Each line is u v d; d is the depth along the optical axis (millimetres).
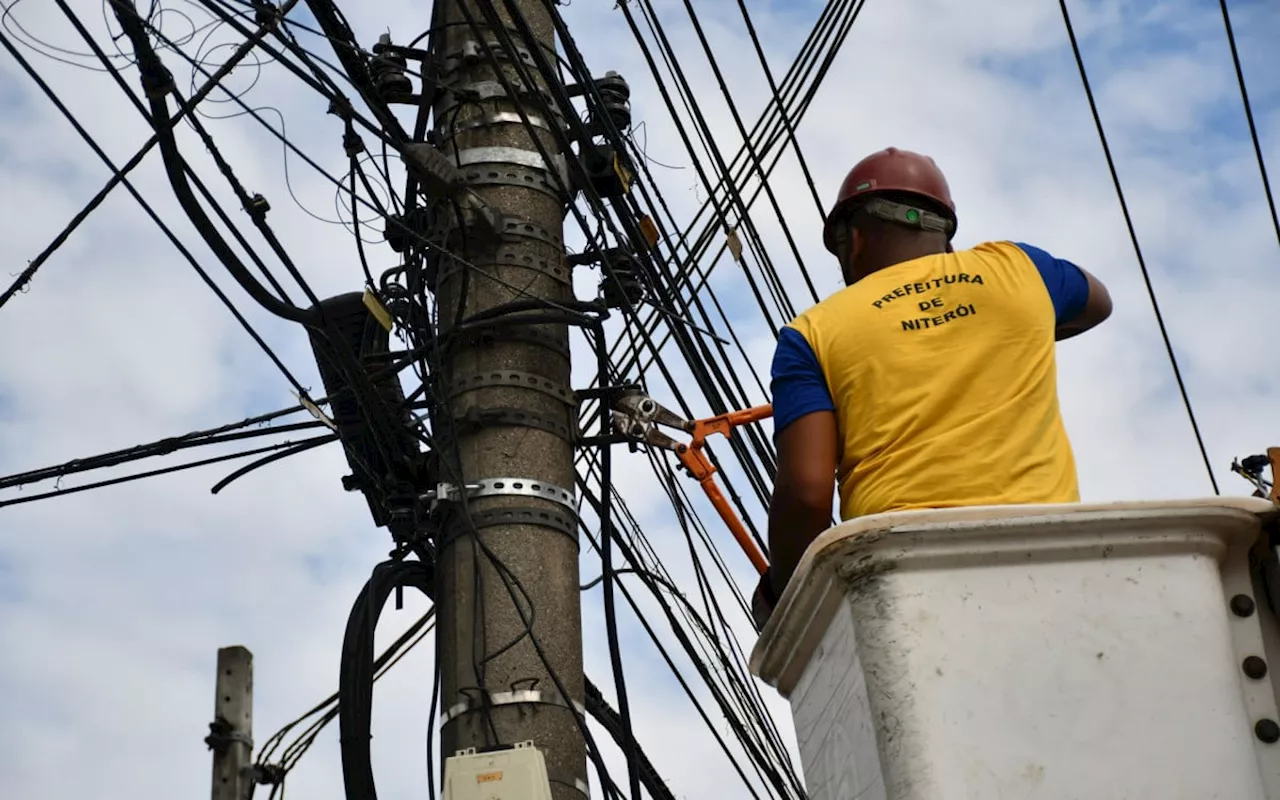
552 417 6488
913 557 2637
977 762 2520
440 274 6738
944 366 3123
